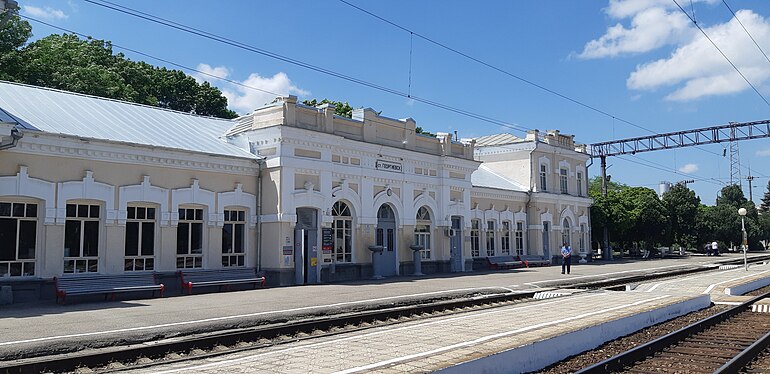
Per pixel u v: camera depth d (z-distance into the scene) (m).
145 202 20.67
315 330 13.59
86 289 18.08
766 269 34.50
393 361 8.55
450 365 7.93
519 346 9.31
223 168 22.95
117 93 38.00
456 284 23.75
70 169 18.89
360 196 27.05
